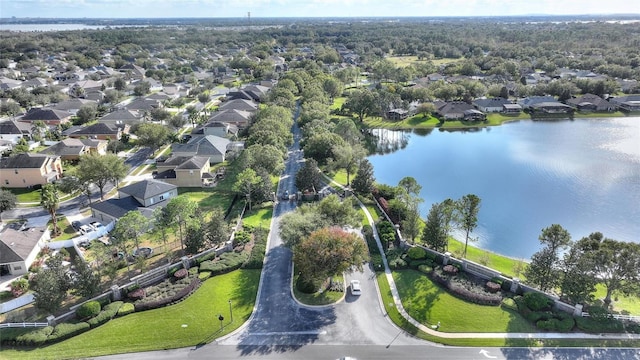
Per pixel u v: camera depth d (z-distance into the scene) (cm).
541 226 9488
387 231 8288
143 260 7138
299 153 13650
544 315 5966
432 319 6047
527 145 15262
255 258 7412
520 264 7375
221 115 16138
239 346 5606
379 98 18138
